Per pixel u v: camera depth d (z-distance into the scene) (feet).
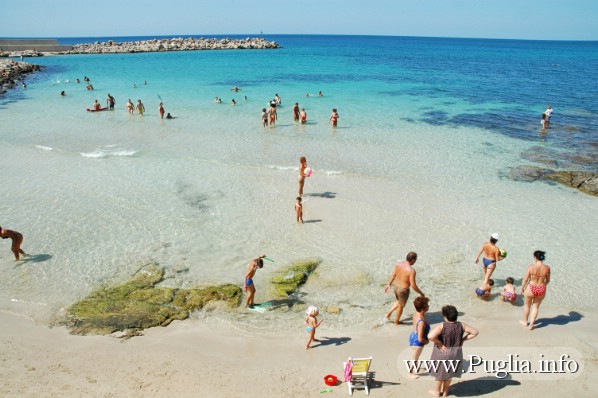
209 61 278.87
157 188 67.77
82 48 346.74
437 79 201.26
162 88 162.30
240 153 85.35
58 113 119.96
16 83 175.32
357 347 35.37
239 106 129.18
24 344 35.29
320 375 32.09
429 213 60.44
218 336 36.70
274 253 50.03
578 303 41.63
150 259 48.19
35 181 70.33
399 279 36.35
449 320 27.20
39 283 43.78
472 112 124.06
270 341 36.22
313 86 169.27
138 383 31.19
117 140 94.32
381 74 217.97
